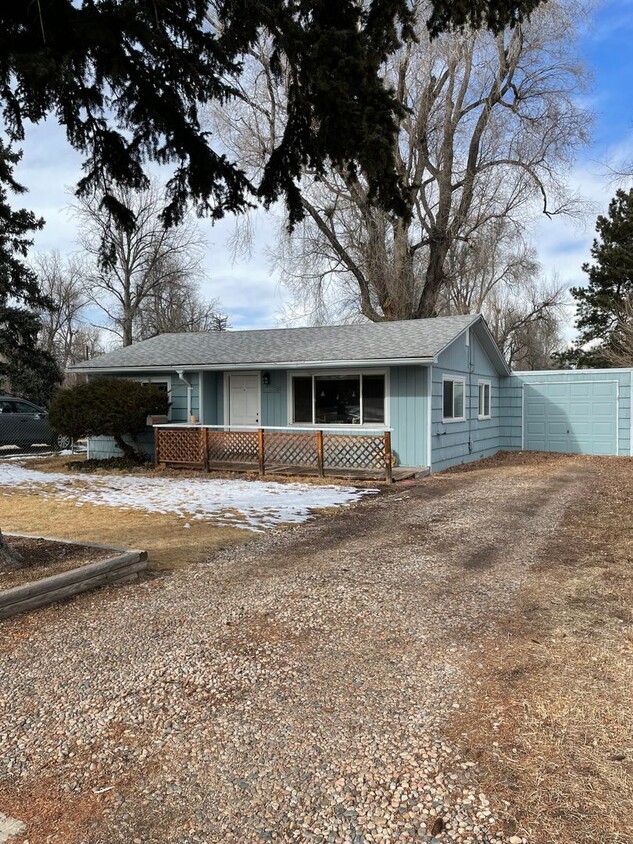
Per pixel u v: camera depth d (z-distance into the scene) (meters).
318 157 5.61
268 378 14.31
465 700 2.99
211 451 14.27
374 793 2.29
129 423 13.84
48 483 12.05
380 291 24.41
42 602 4.44
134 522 7.80
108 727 2.81
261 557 5.89
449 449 13.70
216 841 2.07
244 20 4.87
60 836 2.11
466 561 5.61
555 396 17.42
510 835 2.05
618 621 4.04
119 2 4.34
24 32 4.48
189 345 16.59
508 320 35.97
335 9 4.66
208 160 5.88
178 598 4.63
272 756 2.55
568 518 7.59
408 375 12.62
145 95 5.43
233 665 3.43
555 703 2.94
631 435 16.41
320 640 3.77
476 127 22.77
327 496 9.80
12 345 23.64
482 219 23.64
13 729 2.81
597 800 2.22
